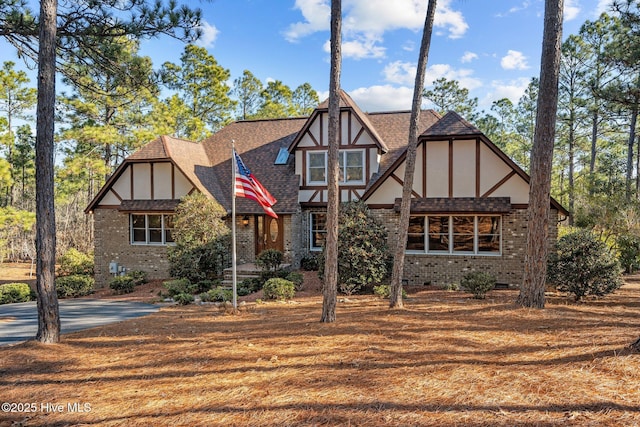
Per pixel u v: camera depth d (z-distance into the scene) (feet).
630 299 40.11
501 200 52.31
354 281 47.73
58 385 20.18
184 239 58.90
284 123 80.79
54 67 27.84
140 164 68.13
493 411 14.64
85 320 38.81
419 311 34.27
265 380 19.16
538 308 33.58
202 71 127.03
